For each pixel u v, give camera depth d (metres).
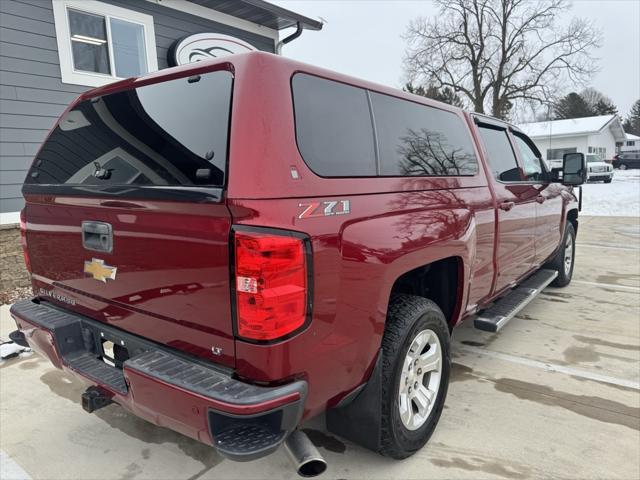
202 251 1.81
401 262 2.28
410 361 2.52
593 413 3.04
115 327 2.31
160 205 1.91
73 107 2.66
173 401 1.81
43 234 2.63
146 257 2.02
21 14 6.02
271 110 1.85
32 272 2.83
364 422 2.36
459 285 2.95
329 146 2.09
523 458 2.58
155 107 2.16
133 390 1.94
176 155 1.97
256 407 1.68
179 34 8.00
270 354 1.73
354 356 2.09
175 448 2.74
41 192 2.54
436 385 2.73
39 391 3.42
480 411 3.08
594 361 3.86
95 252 2.28
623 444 2.71
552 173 5.00
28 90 6.15
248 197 1.71
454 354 4.02
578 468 2.50
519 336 4.44
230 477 2.47
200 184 1.83
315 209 1.87
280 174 1.79
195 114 1.97
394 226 2.27
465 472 2.47
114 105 2.39
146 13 7.49
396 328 2.38
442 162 2.96
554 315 5.05
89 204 2.24
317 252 1.84
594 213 15.40
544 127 35.84
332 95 2.20
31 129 6.21
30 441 2.81
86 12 6.78
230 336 1.80
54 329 2.40
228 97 1.88
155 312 2.05
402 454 2.49
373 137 2.40
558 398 3.24
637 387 3.40
